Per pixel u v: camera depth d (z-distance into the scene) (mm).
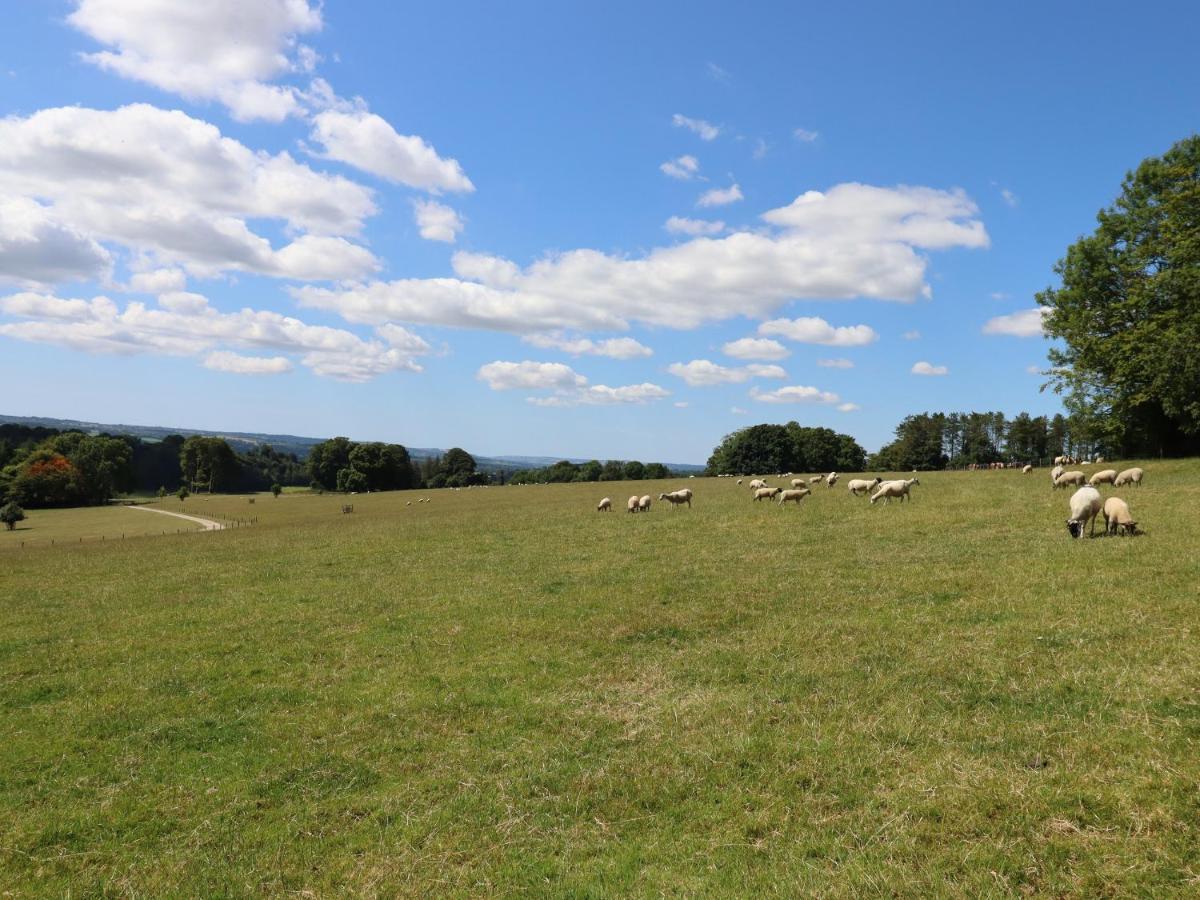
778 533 26906
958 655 11258
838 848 6598
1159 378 42344
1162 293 45594
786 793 7715
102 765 10070
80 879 7344
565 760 9094
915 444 154125
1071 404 52406
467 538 33938
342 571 26125
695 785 8109
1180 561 15297
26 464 122062
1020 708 9086
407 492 108500
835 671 11219
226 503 108312
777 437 132375
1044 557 17609
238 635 17016
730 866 6551
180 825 8305
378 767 9406
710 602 16609
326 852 7508
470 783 8703
